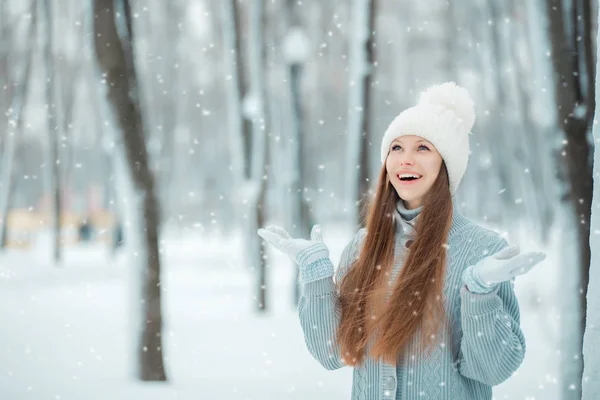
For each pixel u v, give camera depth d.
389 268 2.37
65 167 23.08
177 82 25.73
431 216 2.29
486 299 2.02
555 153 4.48
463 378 2.24
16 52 21.12
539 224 19.83
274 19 16.72
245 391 5.61
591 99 4.50
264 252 10.65
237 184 11.48
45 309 10.26
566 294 4.34
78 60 20.19
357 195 8.71
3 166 21.83
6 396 5.34
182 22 23.70
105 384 5.78
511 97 18.52
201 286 14.38
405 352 2.24
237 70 11.52
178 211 36.31
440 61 22.61
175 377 6.14
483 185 24.86
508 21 6.92
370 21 8.79
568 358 4.27
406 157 2.37
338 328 2.36
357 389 2.34
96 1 6.06
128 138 6.07
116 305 10.98
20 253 21.48
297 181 12.41
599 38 2.39
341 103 29.84
